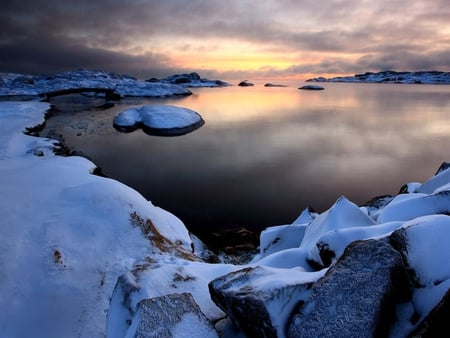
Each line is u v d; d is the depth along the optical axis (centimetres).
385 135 3728
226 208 1783
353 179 2227
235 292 374
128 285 470
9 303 668
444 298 306
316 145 3253
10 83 8056
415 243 380
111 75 10606
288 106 6988
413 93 11400
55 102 6631
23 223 908
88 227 924
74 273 768
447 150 3006
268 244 910
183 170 2458
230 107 6738
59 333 626
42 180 1271
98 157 2798
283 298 350
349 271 354
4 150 2070
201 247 1198
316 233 691
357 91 13125
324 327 314
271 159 2747
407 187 1106
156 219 1068
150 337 330
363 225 642
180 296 384
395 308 342
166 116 4169
